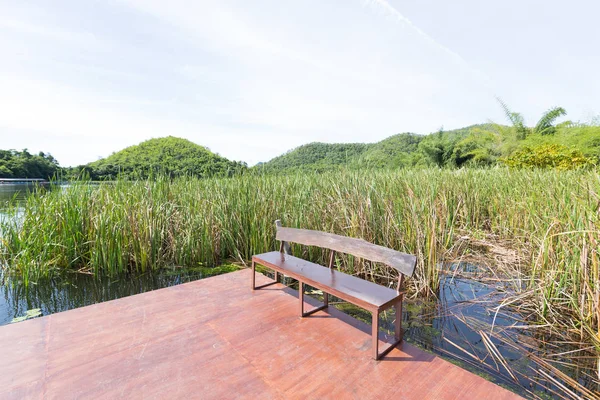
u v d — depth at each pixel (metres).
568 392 1.83
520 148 14.62
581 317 2.41
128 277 4.20
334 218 4.43
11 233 4.45
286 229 3.08
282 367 1.87
